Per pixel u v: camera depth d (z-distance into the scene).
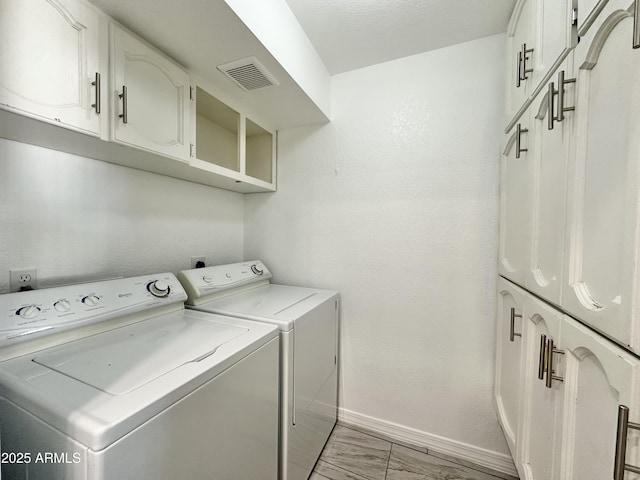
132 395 0.61
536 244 0.89
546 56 0.83
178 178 1.57
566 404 0.67
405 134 1.64
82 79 0.84
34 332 0.79
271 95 1.50
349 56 1.63
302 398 1.26
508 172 1.27
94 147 1.00
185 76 1.22
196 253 1.70
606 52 0.54
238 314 1.21
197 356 0.81
